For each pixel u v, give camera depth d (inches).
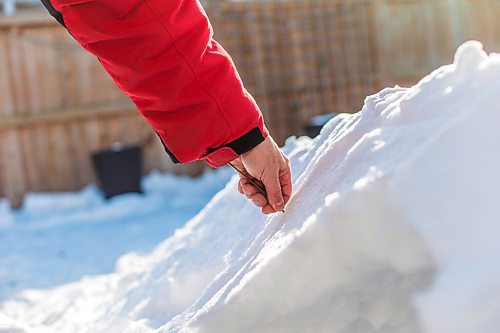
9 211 384.5
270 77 431.5
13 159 390.9
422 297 48.6
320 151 72.0
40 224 349.1
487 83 51.8
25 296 171.2
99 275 200.7
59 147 398.9
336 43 446.3
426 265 50.5
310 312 53.8
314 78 442.0
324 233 52.2
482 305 46.5
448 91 53.6
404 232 50.3
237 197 98.3
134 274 108.4
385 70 457.1
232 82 62.3
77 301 121.5
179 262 92.7
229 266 71.4
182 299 83.7
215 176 422.6
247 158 64.3
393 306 51.4
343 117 82.7
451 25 478.9
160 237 271.6
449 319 46.9
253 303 54.4
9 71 391.5
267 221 74.7
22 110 393.4
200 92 61.6
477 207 48.7
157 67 60.9
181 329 61.9
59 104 399.2
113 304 101.5
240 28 424.2
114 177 382.0
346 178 56.7
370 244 51.5
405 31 466.0
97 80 405.4
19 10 408.5
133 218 339.0
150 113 63.2
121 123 409.7
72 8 60.6
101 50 61.6
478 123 50.3
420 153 50.9
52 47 397.4
